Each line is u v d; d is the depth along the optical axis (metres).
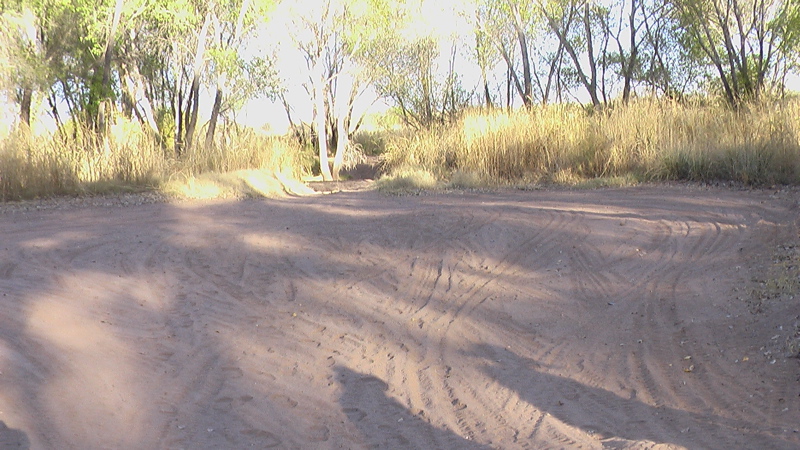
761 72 18.16
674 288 6.59
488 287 7.02
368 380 5.01
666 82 22.80
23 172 13.12
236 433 4.20
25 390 4.45
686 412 4.29
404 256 8.15
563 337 5.75
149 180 14.59
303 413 4.50
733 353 5.05
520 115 16.83
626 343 5.51
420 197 12.67
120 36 17.80
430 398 4.73
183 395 4.66
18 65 15.66
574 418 4.34
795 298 5.81
